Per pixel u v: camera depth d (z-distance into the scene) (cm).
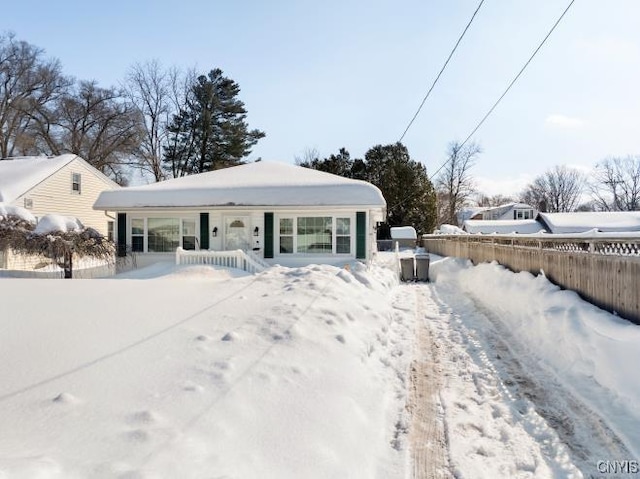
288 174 1761
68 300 628
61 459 245
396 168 4209
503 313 904
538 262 925
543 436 399
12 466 220
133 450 263
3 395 326
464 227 4006
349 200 1477
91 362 398
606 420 420
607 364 489
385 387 507
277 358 459
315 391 416
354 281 925
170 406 330
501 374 561
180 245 1603
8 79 3541
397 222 4244
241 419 337
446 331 788
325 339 543
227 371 405
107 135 3822
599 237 632
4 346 426
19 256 1697
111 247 1525
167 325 523
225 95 4131
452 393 501
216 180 1702
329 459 321
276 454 309
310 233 1552
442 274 1672
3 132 3528
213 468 263
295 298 676
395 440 395
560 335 618
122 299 647
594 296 660
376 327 699
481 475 339
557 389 506
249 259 1427
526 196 7525
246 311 600
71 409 309
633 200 5803
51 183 2034
